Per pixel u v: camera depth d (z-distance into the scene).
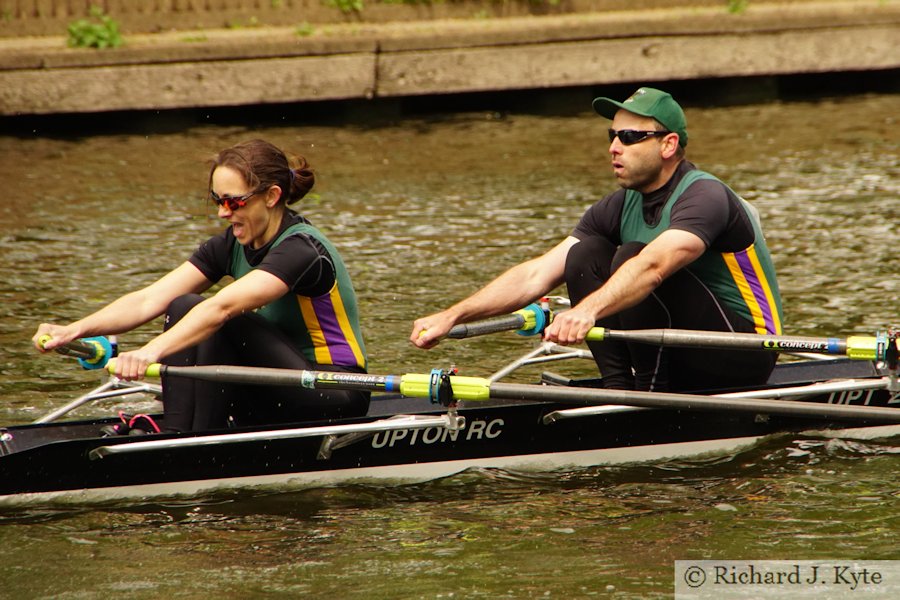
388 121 55.34
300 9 56.09
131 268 31.78
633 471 19.11
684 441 19.58
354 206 38.75
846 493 18.00
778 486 18.34
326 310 17.83
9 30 53.25
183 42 52.56
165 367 16.73
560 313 17.56
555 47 55.50
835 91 60.38
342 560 16.03
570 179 42.34
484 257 32.31
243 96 53.12
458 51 54.69
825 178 41.28
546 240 34.06
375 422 18.03
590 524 17.11
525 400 19.45
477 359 24.52
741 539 16.52
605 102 18.67
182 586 15.31
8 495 17.11
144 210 38.41
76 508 17.42
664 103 18.34
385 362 24.17
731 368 19.20
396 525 17.16
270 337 17.61
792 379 20.78
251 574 15.65
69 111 51.44
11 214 37.91
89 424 18.58
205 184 42.22
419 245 33.69
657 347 18.75
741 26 56.69
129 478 17.56
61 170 44.75
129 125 53.03
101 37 51.81
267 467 18.06
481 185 41.62
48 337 17.64
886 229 34.12
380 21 57.03
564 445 19.16
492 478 18.80
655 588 15.12
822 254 31.67
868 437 20.23
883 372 20.45
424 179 42.84
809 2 60.50
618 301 17.58
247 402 18.42
